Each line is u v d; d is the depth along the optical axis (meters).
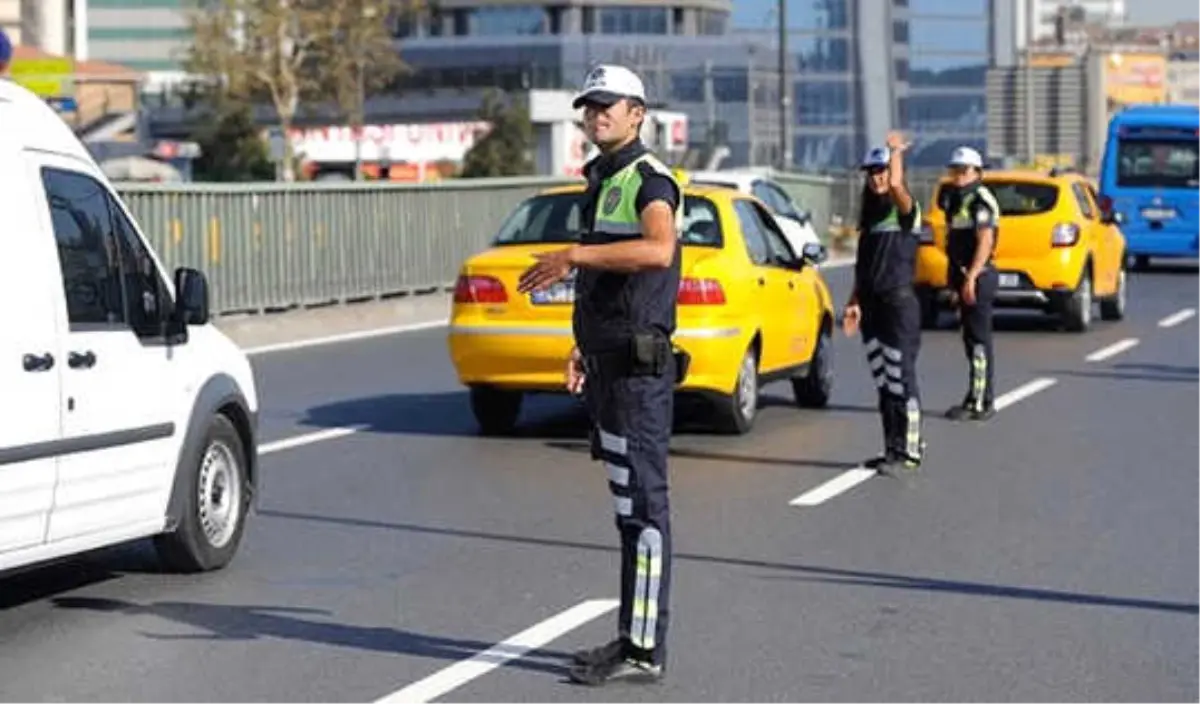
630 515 10.14
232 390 13.47
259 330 33.03
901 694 10.16
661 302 9.91
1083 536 14.68
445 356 29.25
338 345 31.08
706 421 21.02
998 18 151.38
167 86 129.62
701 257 18.98
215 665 10.79
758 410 22.25
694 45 131.00
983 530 14.91
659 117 85.25
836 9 140.38
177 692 10.22
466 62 132.25
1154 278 48.62
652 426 10.01
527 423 21.30
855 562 13.66
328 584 12.97
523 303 18.83
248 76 102.75
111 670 10.69
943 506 15.98
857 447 19.30
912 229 17.61
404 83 133.00
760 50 133.38
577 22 131.50
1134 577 13.18
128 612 12.11
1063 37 193.25
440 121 129.75
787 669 10.66
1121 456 18.80
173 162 96.56
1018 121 139.88
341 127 112.25
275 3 101.88
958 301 21.52
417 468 18.09
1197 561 13.73
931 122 149.38
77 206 11.99
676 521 15.25
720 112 130.12
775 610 12.13
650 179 9.84
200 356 13.12
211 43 103.25
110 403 11.89
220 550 13.39
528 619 11.89
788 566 13.51
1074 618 11.95
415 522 15.27
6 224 11.18
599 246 9.77
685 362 10.22
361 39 104.12
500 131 109.75
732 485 16.98
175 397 12.71
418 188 40.09
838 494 16.53
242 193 34.19
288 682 10.41
